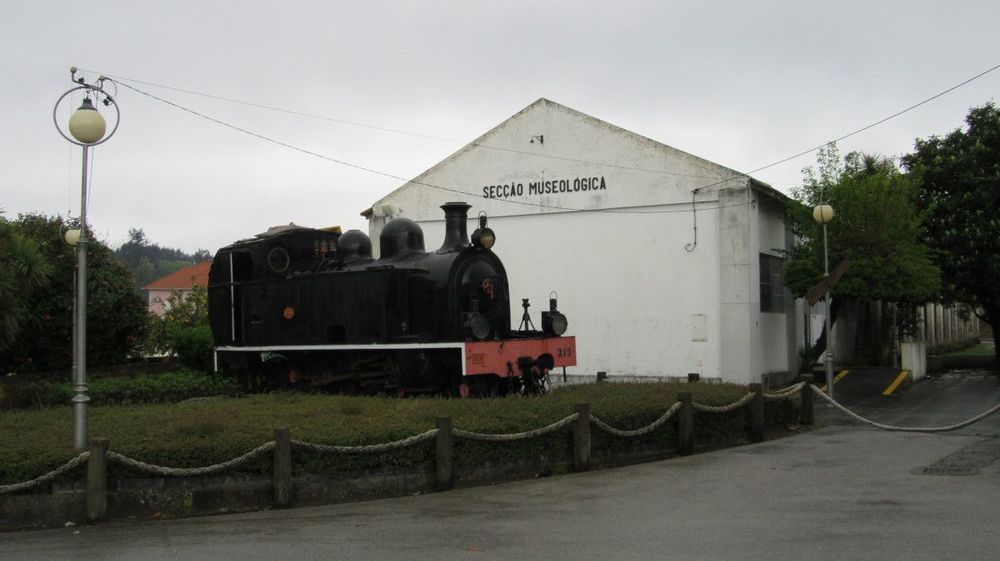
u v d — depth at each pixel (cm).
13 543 847
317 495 1022
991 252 2794
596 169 2477
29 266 1880
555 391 1538
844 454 1310
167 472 945
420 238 1816
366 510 971
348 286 1755
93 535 871
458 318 1652
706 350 2312
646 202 2405
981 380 2589
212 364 2283
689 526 841
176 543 829
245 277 2020
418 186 2750
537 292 2548
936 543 753
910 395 2222
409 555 761
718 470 1180
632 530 831
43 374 2042
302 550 789
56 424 1168
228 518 948
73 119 1048
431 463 1089
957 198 2853
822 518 861
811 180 2488
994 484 1036
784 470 1168
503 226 2614
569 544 784
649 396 1402
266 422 1124
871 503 930
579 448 1198
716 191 2311
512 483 1123
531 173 2573
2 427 1147
